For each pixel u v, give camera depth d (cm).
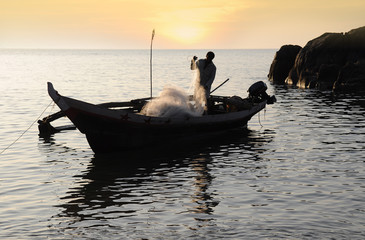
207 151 1378
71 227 780
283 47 4531
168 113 1496
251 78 4884
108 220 812
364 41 3722
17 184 1036
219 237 729
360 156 1266
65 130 1711
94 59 14412
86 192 977
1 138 1547
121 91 3231
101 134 1338
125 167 1196
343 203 881
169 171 1150
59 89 3381
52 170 1160
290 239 718
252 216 819
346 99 2748
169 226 779
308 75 3856
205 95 1597
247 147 1419
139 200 921
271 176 1082
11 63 9950
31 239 731
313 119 1944
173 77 4922
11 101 2569
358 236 725
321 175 1083
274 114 2111
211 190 980
